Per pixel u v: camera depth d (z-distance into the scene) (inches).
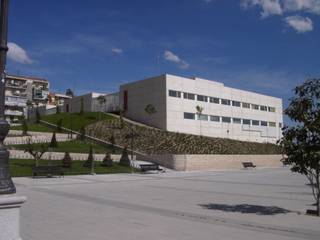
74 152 1752.0
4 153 242.1
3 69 250.7
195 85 2797.7
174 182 1040.8
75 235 361.1
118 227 398.9
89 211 504.4
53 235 360.5
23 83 5083.7
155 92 2677.2
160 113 2625.5
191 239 347.9
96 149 1953.7
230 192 778.2
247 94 3299.7
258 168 2004.2
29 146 1578.5
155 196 691.4
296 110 487.2
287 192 786.2
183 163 1668.3
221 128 2994.6
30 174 1202.6
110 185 925.8
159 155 1736.0
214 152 2215.8
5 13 251.6
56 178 1124.5
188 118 2723.9
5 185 238.5
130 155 1840.6
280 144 500.7
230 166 1924.2
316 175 493.0
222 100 3031.5
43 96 4963.1
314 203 609.3
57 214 477.7
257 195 724.0
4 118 251.0
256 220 450.3
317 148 472.7
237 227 406.6
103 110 3235.7
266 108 3503.9
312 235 370.0
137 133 2310.5
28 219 441.7
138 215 474.9
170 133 2394.2
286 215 489.1
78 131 2450.8
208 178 1217.4
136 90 2819.9
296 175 1400.1
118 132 2337.6
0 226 229.8
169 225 411.8
